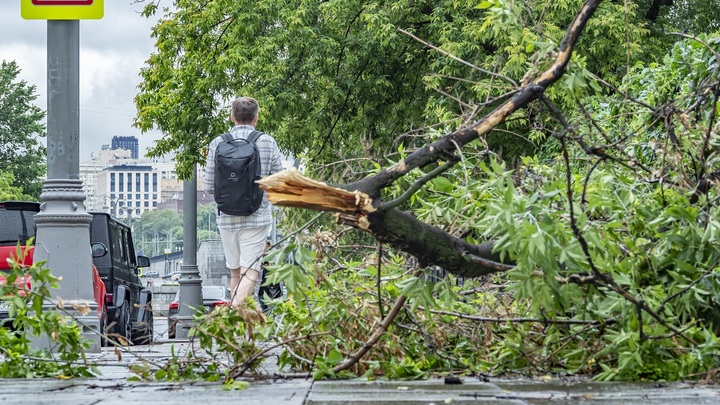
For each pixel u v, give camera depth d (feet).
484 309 27.45
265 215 43.11
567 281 22.81
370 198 22.26
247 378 25.40
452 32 95.81
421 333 26.58
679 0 114.62
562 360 25.72
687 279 23.86
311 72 106.93
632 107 32.17
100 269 76.59
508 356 25.79
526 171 28.78
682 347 23.66
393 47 101.91
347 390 22.02
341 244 29.12
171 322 26.40
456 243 23.31
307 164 31.22
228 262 43.37
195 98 109.81
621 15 90.33
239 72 104.27
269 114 102.99
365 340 26.16
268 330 26.89
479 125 23.07
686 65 40.01
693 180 26.23
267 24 109.19
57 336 26.14
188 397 21.07
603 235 23.58
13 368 26.96
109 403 20.01
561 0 85.20
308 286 27.14
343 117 110.42
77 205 42.65
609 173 26.25
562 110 41.91
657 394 20.51
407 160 22.67
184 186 103.35
